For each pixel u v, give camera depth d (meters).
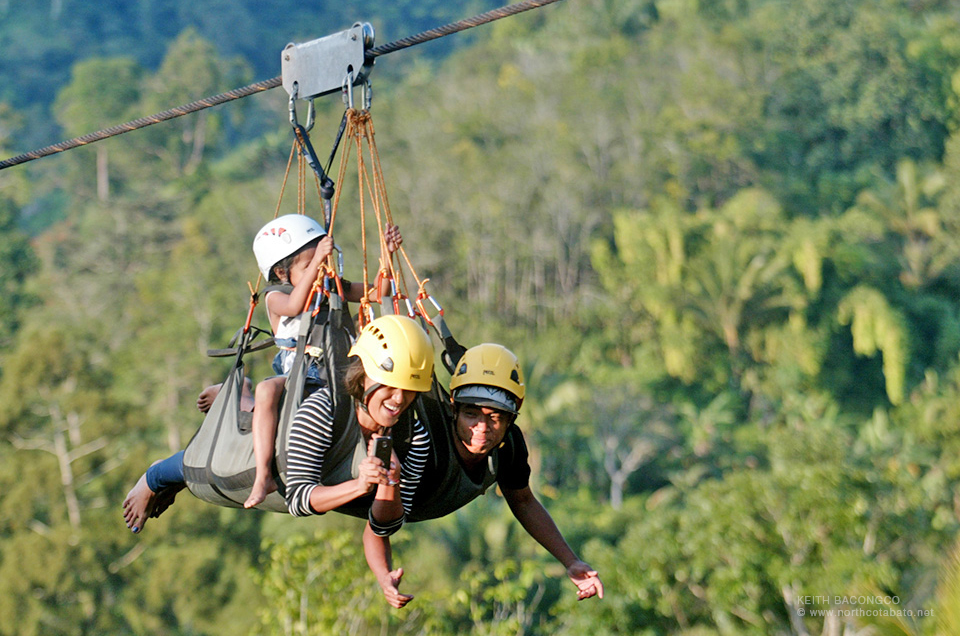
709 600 33.66
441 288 102.44
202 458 7.64
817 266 96.19
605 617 34.25
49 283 114.88
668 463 80.19
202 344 85.81
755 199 106.00
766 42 133.62
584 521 71.75
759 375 96.25
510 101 119.38
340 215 101.06
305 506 6.66
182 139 164.62
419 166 107.06
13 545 56.28
